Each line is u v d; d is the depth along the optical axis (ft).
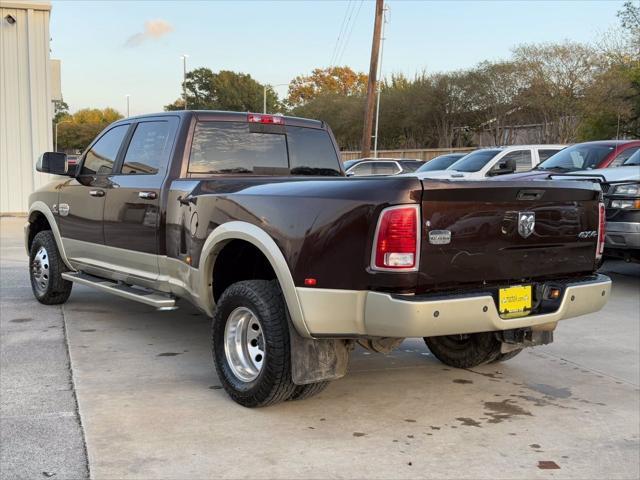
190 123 18.07
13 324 21.97
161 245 17.76
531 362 18.66
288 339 13.80
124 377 16.67
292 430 13.50
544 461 12.23
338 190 12.96
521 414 14.61
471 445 12.89
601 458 12.41
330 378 13.83
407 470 11.76
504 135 138.41
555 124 124.16
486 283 13.32
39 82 63.05
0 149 62.64
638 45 112.37
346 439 13.09
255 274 16.58
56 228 23.26
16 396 15.16
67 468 11.62
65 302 25.23
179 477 11.37
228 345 15.03
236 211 14.83
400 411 14.69
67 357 18.33
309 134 20.31
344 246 12.62
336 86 269.64
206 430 13.39
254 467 11.79
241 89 304.71
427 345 18.42
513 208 13.35
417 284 12.27
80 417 13.93
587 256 14.99
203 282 15.99
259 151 19.15
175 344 19.83
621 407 15.14
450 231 12.52
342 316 12.75
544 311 13.92
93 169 21.67
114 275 20.34
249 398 14.37
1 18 61.62
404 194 12.05
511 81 131.23
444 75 149.79
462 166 46.70
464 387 16.42
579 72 119.55
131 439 12.88
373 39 85.30
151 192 18.13
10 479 11.19
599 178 28.32
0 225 56.39
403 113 159.33
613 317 24.23
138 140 19.75
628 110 110.01
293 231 13.38
